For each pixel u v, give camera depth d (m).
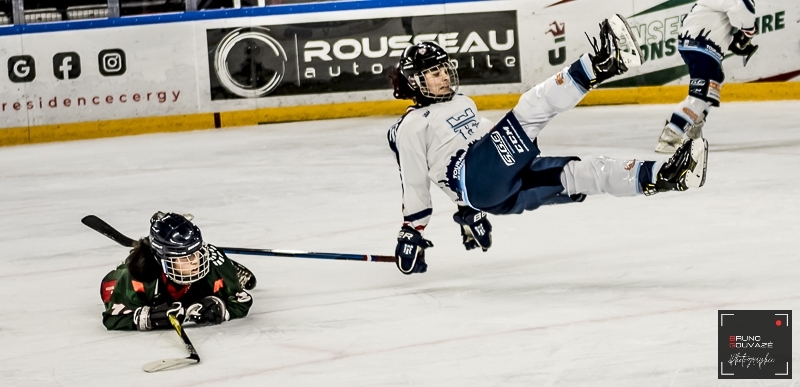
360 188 15.43
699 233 10.44
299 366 6.80
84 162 20.80
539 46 24.39
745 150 16.48
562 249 10.26
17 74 24.64
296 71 24.89
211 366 6.95
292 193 15.42
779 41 23.28
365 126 23.31
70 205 15.88
